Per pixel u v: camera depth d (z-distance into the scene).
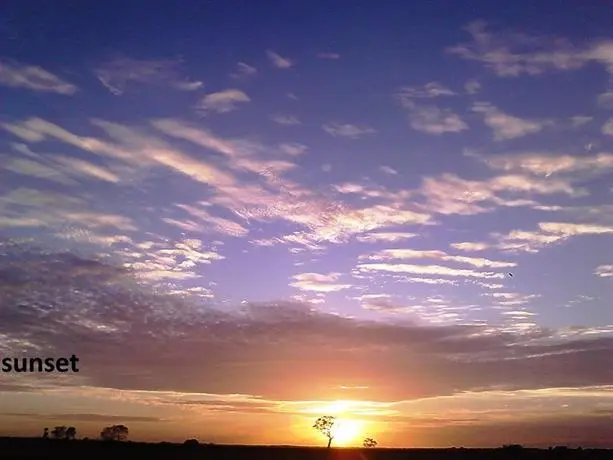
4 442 115.12
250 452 135.62
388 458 139.25
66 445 117.81
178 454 119.25
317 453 145.38
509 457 137.25
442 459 137.25
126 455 110.00
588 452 136.75
